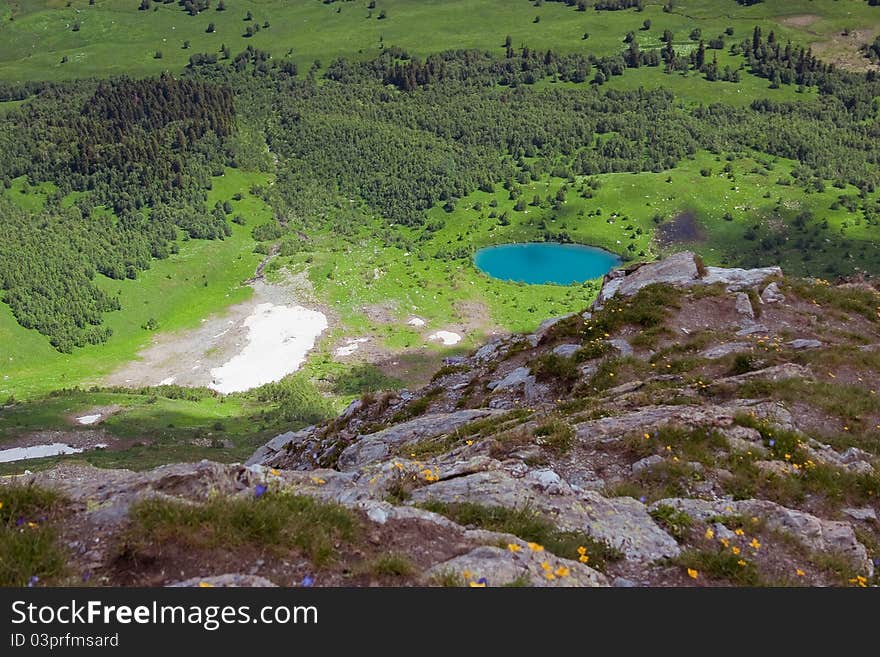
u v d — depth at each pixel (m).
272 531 10.94
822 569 14.03
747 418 21.00
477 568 11.05
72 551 10.40
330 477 14.80
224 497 11.64
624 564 13.23
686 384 27.27
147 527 10.55
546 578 11.34
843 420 23.70
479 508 14.17
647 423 20.81
